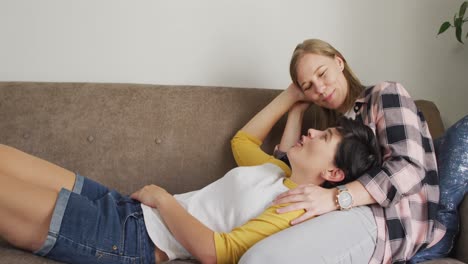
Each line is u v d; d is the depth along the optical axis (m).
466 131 1.25
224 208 1.21
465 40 1.97
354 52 1.92
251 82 1.85
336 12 1.89
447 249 1.18
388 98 1.29
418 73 1.97
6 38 1.68
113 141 1.53
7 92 1.51
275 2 1.84
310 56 1.42
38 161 1.20
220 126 1.61
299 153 1.23
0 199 0.94
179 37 1.79
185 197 1.30
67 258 1.00
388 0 1.92
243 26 1.82
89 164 1.51
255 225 1.05
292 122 1.59
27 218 0.97
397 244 1.11
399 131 1.21
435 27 1.96
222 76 1.83
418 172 1.16
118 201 1.23
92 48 1.73
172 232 1.10
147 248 1.11
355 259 1.02
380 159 1.20
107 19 1.73
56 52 1.71
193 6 1.78
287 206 1.08
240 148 1.52
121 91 1.58
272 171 1.28
